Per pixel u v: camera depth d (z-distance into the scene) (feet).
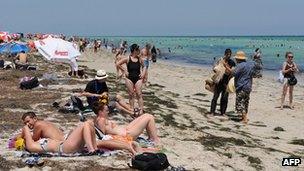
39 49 87.86
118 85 83.71
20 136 36.35
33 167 31.45
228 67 59.88
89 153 33.73
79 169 31.17
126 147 34.71
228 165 36.86
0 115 48.55
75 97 51.62
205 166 35.50
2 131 41.86
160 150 37.09
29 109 52.80
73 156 33.60
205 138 45.42
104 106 36.86
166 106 65.21
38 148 34.14
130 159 33.40
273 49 339.16
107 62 175.11
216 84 60.44
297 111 68.85
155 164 31.60
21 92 66.23
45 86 74.08
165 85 99.60
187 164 35.24
